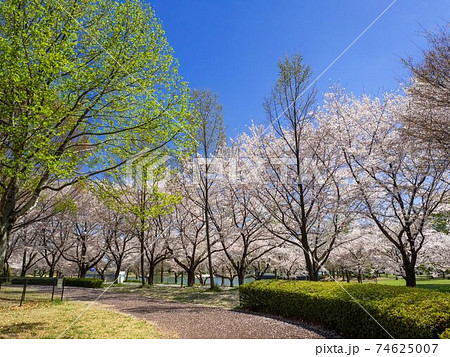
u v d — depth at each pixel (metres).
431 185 11.98
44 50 7.52
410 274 12.38
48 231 26.89
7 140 8.48
